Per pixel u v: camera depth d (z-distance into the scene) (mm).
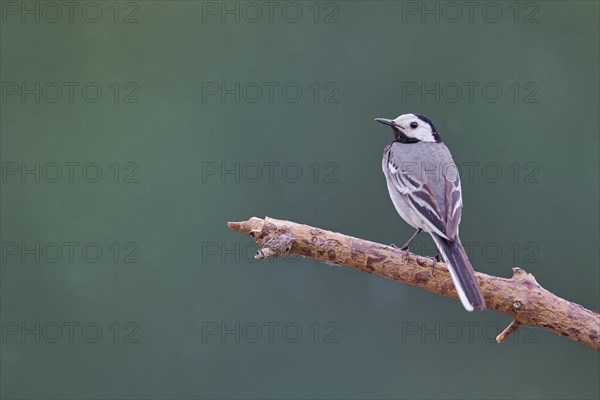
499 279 8523
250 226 8672
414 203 9734
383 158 10703
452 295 8711
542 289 8461
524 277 8508
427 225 9484
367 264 8734
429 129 10750
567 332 8367
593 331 8289
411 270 8719
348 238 8727
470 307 8086
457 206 9578
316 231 8688
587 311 8352
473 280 8344
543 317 8406
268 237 8633
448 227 9211
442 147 10445
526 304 8406
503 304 8477
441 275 8703
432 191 9703
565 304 8375
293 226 8672
